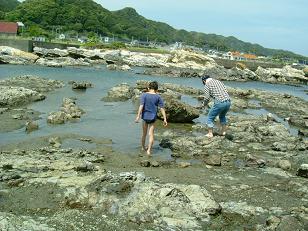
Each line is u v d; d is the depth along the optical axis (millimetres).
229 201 8164
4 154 10180
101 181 8000
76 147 11602
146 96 11484
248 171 10516
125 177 8188
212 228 6922
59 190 7871
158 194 7664
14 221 6449
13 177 8352
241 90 29922
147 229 6695
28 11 142750
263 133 15328
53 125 14445
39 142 11844
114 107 19125
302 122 18938
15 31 95875
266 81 54969
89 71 41156
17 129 13500
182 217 7156
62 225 6562
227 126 16188
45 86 24531
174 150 12117
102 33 159750
